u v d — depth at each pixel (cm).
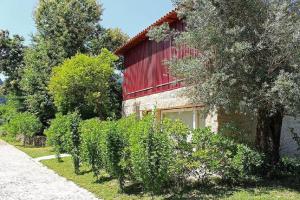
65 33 3359
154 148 952
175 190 1045
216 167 1053
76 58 2542
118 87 3053
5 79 4088
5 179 1395
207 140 1075
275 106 1038
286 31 991
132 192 1092
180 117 1828
